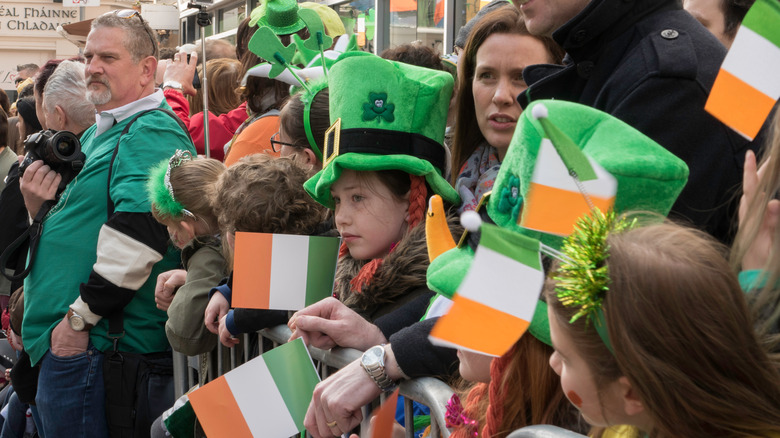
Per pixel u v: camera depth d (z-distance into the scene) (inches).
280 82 124.4
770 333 41.2
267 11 124.3
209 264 99.0
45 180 119.0
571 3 61.9
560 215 37.0
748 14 40.1
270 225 82.3
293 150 95.3
